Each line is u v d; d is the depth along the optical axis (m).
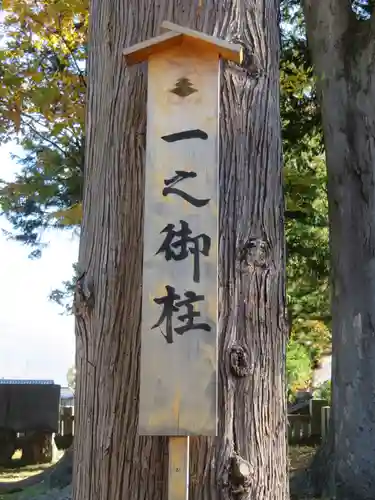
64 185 7.99
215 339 2.08
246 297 2.26
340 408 6.45
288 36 9.08
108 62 2.53
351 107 6.84
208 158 2.17
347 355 6.47
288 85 8.99
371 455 6.15
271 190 2.44
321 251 9.88
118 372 2.22
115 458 2.17
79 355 2.38
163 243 2.14
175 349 2.08
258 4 2.54
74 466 2.37
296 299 11.63
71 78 6.77
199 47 2.22
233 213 2.31
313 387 17.56
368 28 6.87
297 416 11.31
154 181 2.17
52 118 6.73
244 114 2.41
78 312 2.38
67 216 6.44
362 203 6.67
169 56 2.23
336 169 6.87
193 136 2.19
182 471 2.04
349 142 6.82
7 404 11.12
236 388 2.18
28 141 7.70
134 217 2.31
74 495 2.32
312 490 6.45
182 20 2.41
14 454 12.23
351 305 6.53
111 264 2.31
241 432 2.16
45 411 11.30
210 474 2.11
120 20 2.51
